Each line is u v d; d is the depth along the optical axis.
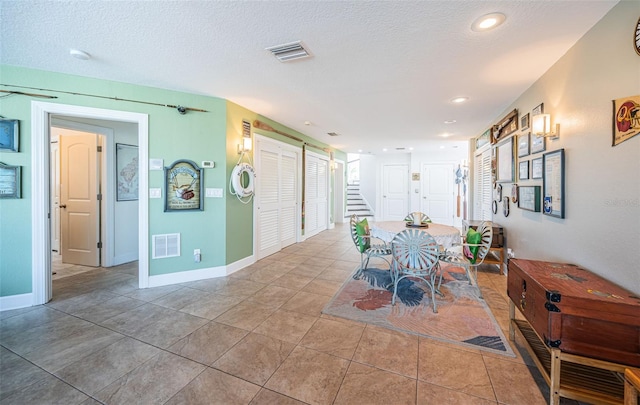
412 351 1.86
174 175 3.11
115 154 3.90
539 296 1.46
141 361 1.76
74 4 1.59
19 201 2.52
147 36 1.94
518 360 1.76
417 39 1.94
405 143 6.41
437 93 3.01
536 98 2.61
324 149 6.57
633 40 1.45
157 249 3.06
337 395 1.47
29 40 2.00
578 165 1.92
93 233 3.82
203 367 1.70
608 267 1.62
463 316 2.36
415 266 2.49
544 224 2.43
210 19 1.73
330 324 2.23
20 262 2.53
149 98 2.94
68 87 2.62
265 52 2.15
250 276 3.43
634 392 1.06
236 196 3.62
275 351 1.87
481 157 4.87
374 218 8.65
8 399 1.44
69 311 2.46
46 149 2.60
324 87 2.88
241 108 3.61
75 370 1.67
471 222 4.02
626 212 1.49
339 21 1.74
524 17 1.67
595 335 1.27
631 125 1.46
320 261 4.12
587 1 1.53
